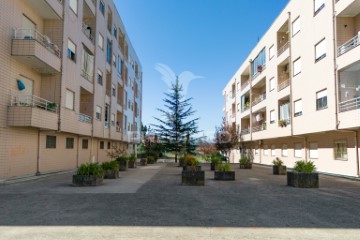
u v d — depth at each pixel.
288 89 24.62
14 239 5.00
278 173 19.41
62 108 18.75
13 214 6.76
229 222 6.17
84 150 25.42
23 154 15.66
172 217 6.54
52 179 14.95
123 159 22.34
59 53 18.42
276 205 8.08
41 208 7.44
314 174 12.29
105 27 29.44
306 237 5.22
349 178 16.47
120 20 36.81
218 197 9.41
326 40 18.69
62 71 18.64
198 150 48.59
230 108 50.97
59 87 18.42
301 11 22.52
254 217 6.64
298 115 23.03
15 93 15.17
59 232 5.39
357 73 17.30
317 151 21.98
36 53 15.03
